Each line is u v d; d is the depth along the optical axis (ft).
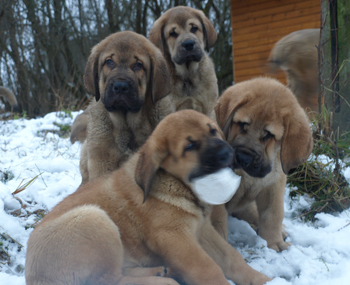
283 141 3.76
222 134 3.59
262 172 3.76
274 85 3.96
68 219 3.29
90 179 4.62
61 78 19.98
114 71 4.39
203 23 6.57
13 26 18.45
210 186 3.27
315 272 3.50
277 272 3.63
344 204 4.46
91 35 19.90
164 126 3.51
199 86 6.00
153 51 4.64
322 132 5.20
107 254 3.24
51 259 3.18
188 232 3.40
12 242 4.04
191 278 3.30
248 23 12.83
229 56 20.18
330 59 5.32
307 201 4.60
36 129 8.63
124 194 3.56
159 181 3.48
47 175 5.61
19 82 19.24
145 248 3.49
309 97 6.48
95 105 4.68
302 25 11.75
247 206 4.53
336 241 3.86
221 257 3.58
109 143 4.56
